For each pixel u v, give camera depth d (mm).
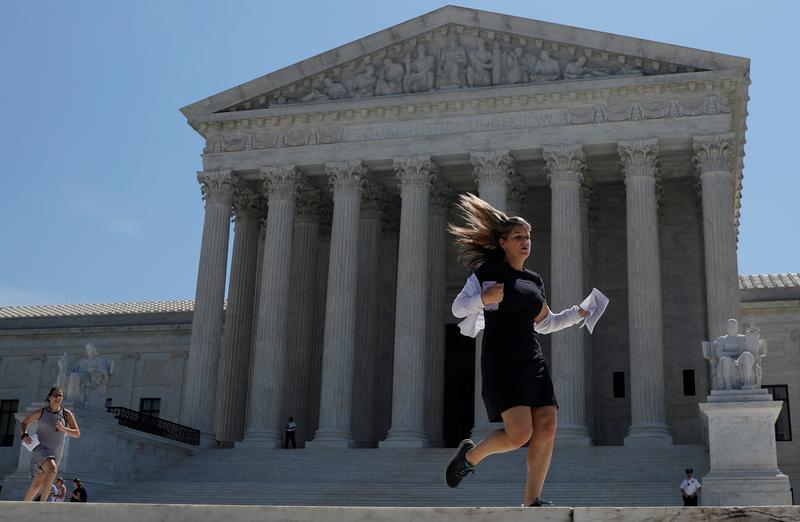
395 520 6633
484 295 7770
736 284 51688
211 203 60688
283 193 59906
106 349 80812
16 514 6961
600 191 64500
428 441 56531
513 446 7801
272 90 61312
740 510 6332
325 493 43750
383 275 66250
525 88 56000
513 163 56969
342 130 59750
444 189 61938
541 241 65312
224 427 62344
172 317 80125
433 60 59000
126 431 48000
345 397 56000
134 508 6945
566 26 56062
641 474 44469
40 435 20547
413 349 55156
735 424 31547
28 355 82812
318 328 66562
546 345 61688
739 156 59625
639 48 54812
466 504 41062
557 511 6488
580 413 51750
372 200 63156
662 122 54375
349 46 59812
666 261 62406
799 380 64312
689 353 60594
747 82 54719
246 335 64500
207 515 6852
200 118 61781
